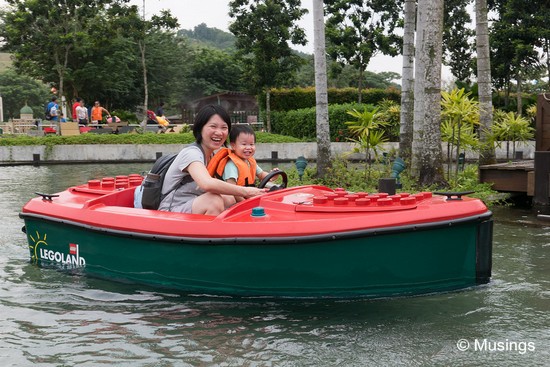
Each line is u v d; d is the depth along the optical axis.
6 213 8.72
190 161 4.72
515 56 23.02
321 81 11.81
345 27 26.36
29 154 20.59
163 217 4.60
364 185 10.84
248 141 5.05
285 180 5.38
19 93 59.38
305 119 22.89
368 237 4.06
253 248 4.21
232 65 48.56
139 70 39.00
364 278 4.17
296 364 3.33
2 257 5.90
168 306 4.30
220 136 4.84
